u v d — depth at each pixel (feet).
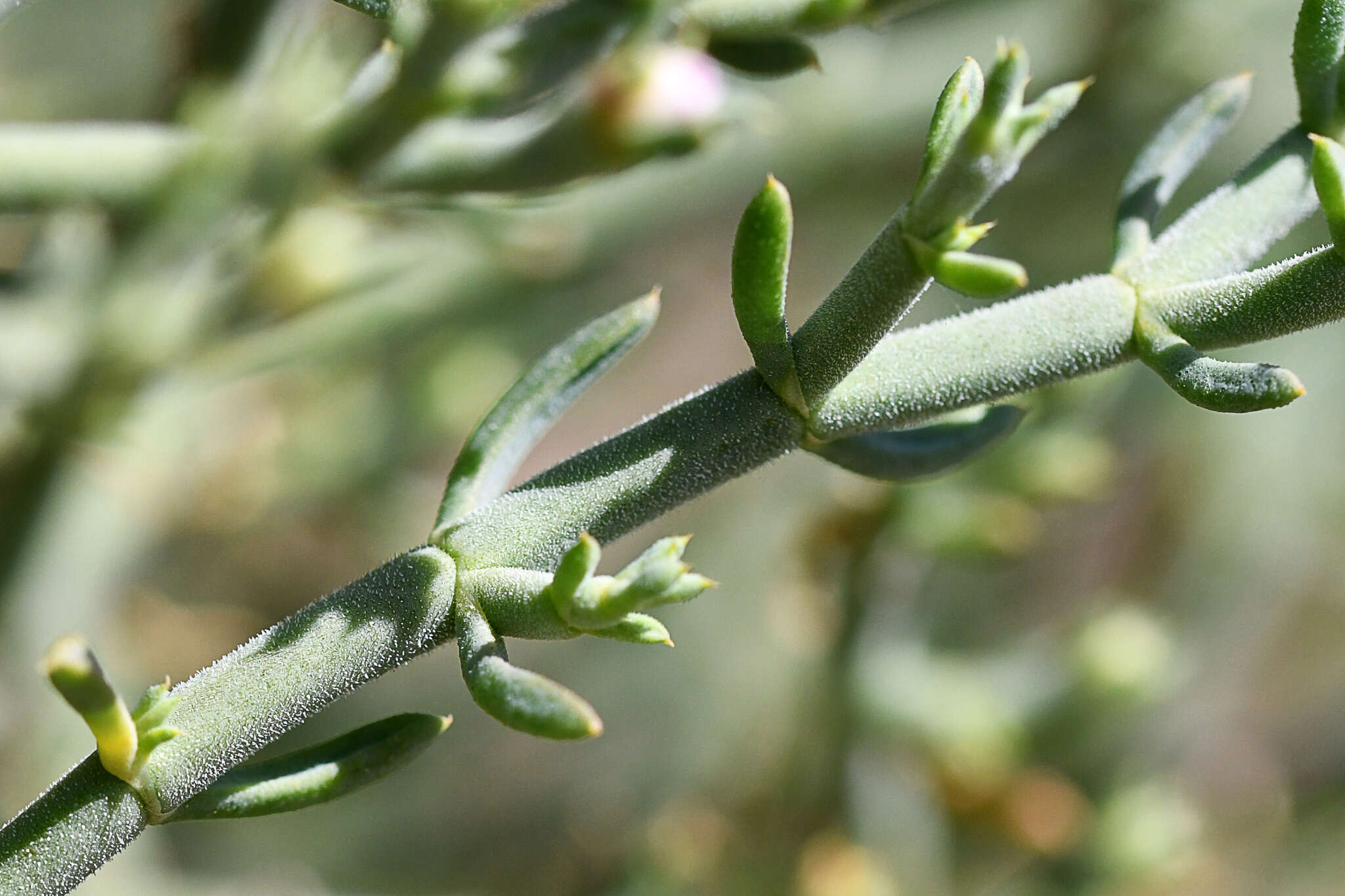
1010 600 0.93
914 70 0.85
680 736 0.94
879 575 0.67
